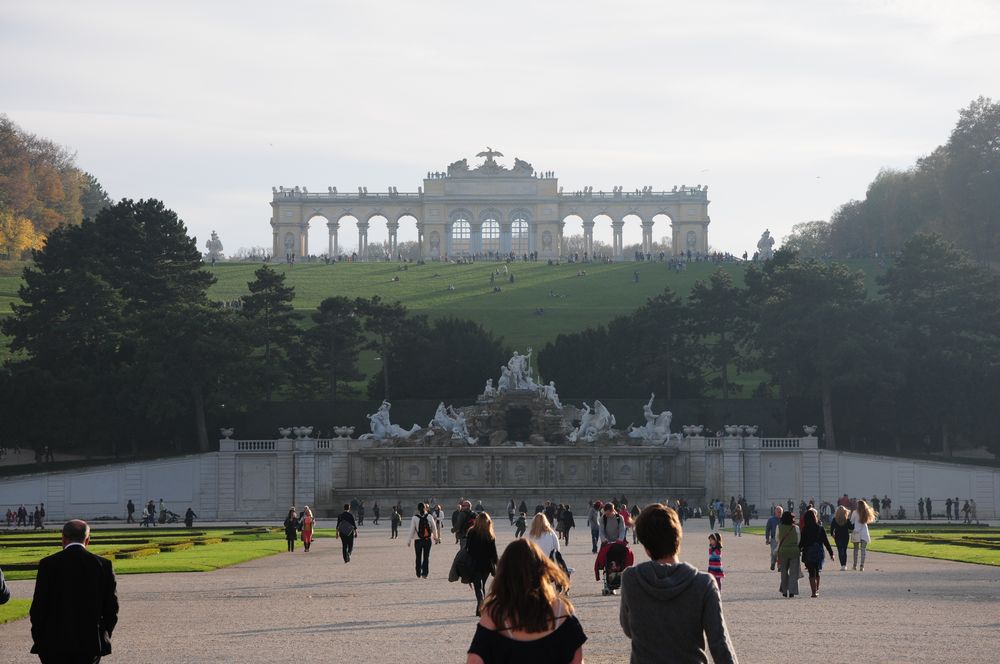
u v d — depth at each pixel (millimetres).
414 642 31781
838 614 37562
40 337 142500
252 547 77250
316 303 195750
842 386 139125
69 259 156625
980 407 135750
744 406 144875
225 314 135750
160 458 125812
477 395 151750
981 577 51594
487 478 130375
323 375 150625
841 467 128000
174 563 61000
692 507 128125
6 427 130500
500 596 16328
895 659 28625
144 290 157250
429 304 195875
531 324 185000
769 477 129125
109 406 132750
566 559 65438
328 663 28406
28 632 34312
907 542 78938
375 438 132750
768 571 56500
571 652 16281
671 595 17859
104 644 23031
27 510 121688
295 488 126812
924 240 146375
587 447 130500
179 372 132375
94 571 22938
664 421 133875
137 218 160625
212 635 33469
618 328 155125
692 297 152125
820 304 138500
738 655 29297
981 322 140375
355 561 64375
